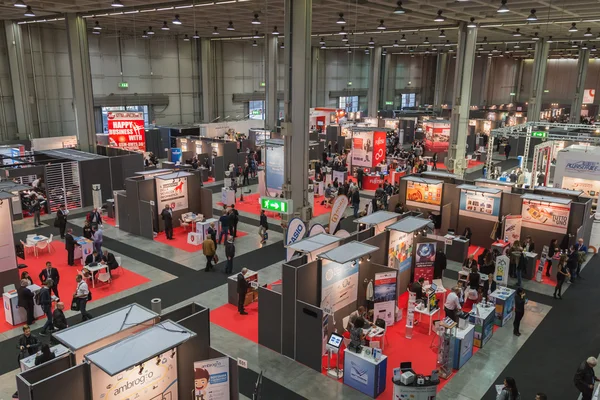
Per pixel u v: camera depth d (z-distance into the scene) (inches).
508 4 761.6
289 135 610.5
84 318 462.0
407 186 760.3
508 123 1834.4
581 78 1601.9
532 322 473.1
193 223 729.6
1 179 711.1
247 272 513.3
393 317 459.2
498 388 325.1
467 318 411.2
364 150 1114.7
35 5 831.1
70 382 259.0
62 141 1073.5
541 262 573.0
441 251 555.5
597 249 676.1
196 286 542.9
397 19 1011.9
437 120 1473.9
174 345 276.4
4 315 473.1
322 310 373.7
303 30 572.4
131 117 1103.0
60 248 655.8
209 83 1488.7
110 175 896.3
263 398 348.2
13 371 377.7
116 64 1279.5
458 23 1010.1
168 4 840.9
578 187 818.8
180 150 1141.7
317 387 363.3
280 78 1782.7
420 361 401.1
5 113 1113.4
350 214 839.1
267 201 556.4
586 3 733.3
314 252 422.9
